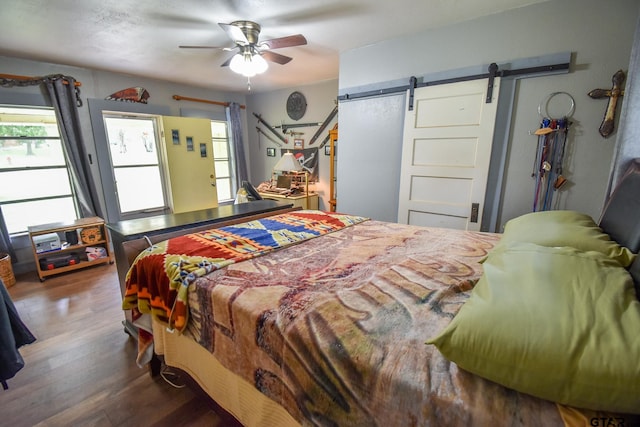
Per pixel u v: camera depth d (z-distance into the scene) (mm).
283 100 4965
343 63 3121
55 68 3367
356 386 762
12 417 1401
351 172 3314
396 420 696
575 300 671
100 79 3725
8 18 2172
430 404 651
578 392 549
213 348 1170
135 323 1606
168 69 3658
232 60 2412
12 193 3268
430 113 2639
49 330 2111
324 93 4445
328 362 814
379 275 1233
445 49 2494
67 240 3215
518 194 2361
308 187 4785
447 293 1062
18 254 3215
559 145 2139
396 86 2787
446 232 1971
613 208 1312
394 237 1854
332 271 1308
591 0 1922
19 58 3117
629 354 532
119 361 1791
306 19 2326
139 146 4340
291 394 897
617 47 1895
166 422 1376
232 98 5324
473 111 2430
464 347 660
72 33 2486
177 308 1237
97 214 3707
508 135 2338
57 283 2883
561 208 2199
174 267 1333
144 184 4453
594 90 1979
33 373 1688
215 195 5082
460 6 2143
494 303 709
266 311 994
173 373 1613
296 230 1938
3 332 1192
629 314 615
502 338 625
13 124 3209
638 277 808
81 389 1571
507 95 2295
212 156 4965
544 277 768
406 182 2877
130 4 2012
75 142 3494
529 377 589
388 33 2631
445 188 2678
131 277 1517
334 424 801
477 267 1307
